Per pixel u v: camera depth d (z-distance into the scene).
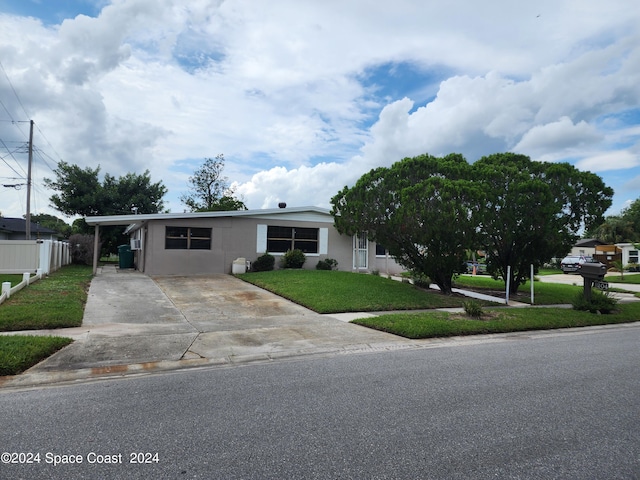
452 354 7.11
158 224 17.39
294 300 12.27
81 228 31.28
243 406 4.44
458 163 15.70
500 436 3.73
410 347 7.73
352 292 13.31
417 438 3.67
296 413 4.24
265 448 3.45
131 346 7.05
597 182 14.82
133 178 32.00
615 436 3.76
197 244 18.03
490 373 5.84
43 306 9.41
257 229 18.95
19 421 4.02
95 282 14.86
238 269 17.80
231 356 6.73
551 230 14.23
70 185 29.30
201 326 8.87
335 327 9.16
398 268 23.12
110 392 4.93
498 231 15.01
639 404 4.62
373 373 5.80
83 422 4.00
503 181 15.07
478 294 15.19
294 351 7.16
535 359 6.76
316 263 20.03
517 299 15.12
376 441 3.60
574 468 3.17
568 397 4.83
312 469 3.12
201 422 3.99
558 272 34.84
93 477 2.99
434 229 13.03
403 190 13.52
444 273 14.29
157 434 3.72
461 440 3.64
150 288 13.91
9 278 14.95
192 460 3.24
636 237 54.50
